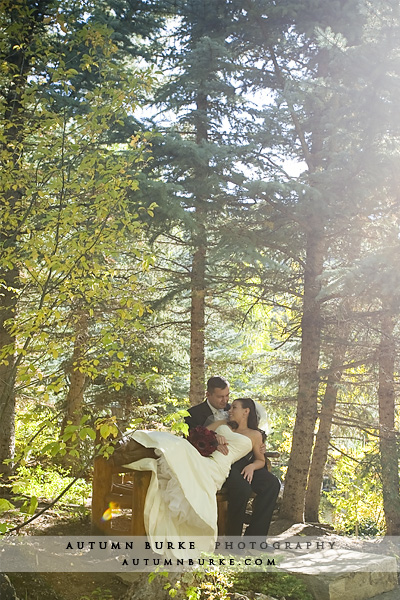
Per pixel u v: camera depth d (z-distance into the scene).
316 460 10.23
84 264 4.57
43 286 4.89
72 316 5.26
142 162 7.80
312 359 8.32
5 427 8.47
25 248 4.95
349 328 8.44
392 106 6.94
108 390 12.65
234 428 6.11
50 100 5.30
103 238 4.74
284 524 7.75
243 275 9.28
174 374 13.71
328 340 8.41
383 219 7.87
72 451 4.00
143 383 12.06
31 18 5.80
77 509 6.21
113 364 4.49
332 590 4.81
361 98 7.04
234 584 4.75
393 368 8.93
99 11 8.81
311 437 8.20
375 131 7.10
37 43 5.50
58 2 5.79
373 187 7.19
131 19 9.98
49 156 5.12
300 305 10.46
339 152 7.37
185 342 12.98
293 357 11.52
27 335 4.45
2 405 4.49
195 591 4.43
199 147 7.60
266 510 5.89
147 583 4.46
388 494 8.41
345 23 8.16
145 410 11.57
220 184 7.64
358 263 6.80
